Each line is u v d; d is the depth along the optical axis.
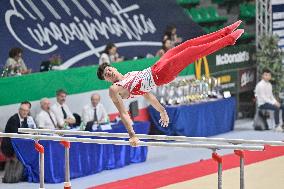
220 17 27.95
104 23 22.89
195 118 22.03
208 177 17.20
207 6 29.00
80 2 22.73
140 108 21.64
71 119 18.36
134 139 11.16
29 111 17.83
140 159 19.44
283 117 23.91
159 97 21.84
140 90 11.34
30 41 20.61
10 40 20.16
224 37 10.83
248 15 28.28
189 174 17.62
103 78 11.76
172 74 11.23
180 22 25.22
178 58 10.97
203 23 27.38
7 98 18.03
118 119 19.41
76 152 17.50
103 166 18.34
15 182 17.11
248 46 25.61
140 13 24.19
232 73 24.86
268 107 23.56
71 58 21.25
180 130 21.52
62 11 22.05
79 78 19.75
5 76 18.41
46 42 20.98
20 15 20.88
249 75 25.73
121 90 11.27
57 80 19.17
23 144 16.97
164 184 16.53
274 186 16.12
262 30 25.39
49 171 16.88
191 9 27.42
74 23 22.08
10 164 17.20
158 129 21.72
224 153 20.47
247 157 19.55
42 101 17.94
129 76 11.41
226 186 16.22
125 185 16.56
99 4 23.22
